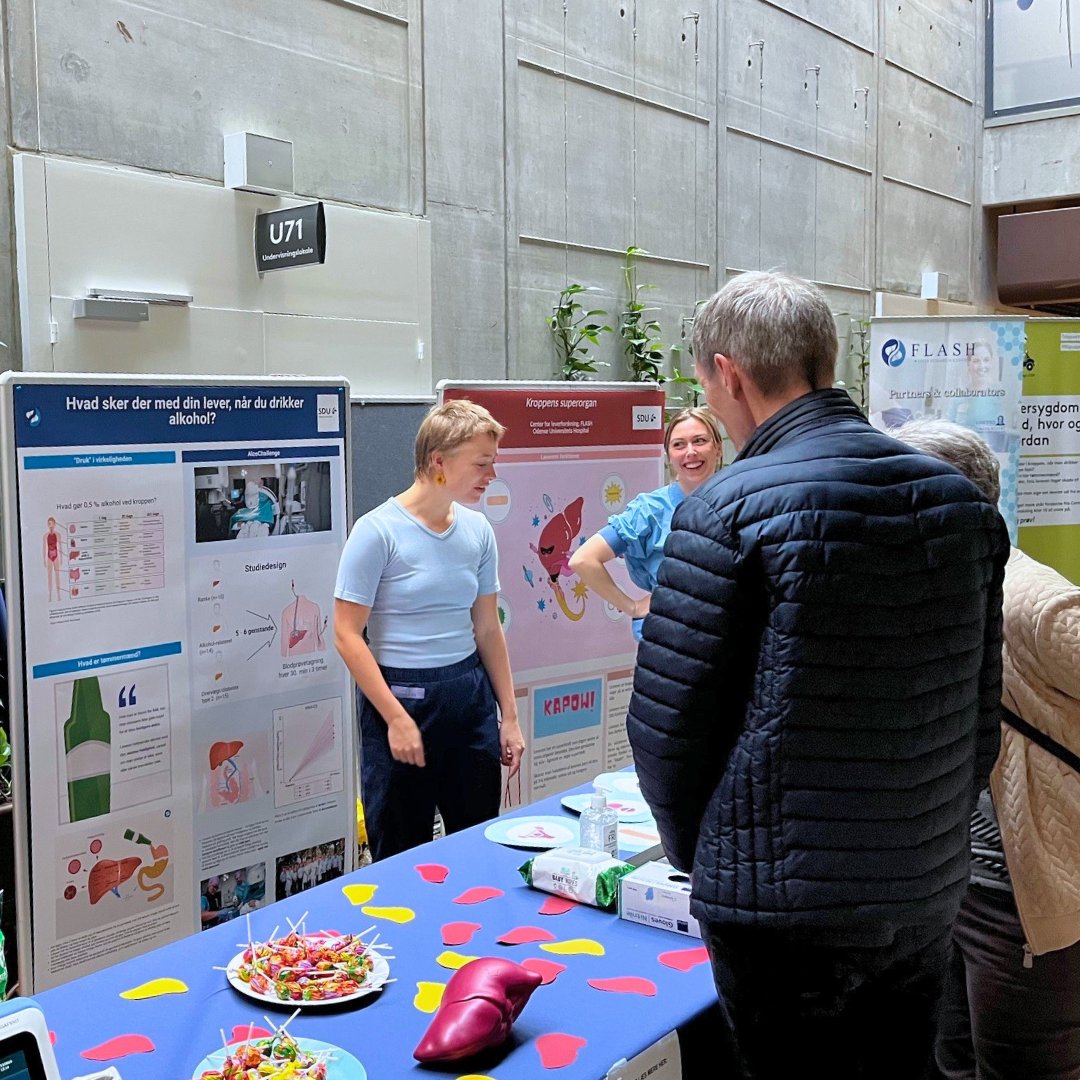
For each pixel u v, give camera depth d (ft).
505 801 12.79
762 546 4.26
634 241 24.16
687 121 25.32
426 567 9.12
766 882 4.29
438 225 19.92
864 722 4.27
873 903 4.28
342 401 10.09
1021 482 16.47
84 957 8.65
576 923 5.82
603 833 6.68
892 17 32.07
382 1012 4.85
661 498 11.67
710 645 4.34
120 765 8.75
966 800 4.79
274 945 5.31
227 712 9.44
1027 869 5.87
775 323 4.66
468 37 20.18
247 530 9.45
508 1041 4.59
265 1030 4.68
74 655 8.41
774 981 4.44
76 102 14.74
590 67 22.72
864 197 31.60
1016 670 5.91
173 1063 4.44
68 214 14.60
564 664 13.28
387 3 18.72
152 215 15.55
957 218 35.94
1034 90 35.35
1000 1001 6.30
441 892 6.24
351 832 10.52
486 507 12.41
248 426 9.39
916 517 4.42
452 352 20.39
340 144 18.20
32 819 8.27
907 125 33.17
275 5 17.06
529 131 21.53
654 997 4.98
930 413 16.39
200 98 16.17
